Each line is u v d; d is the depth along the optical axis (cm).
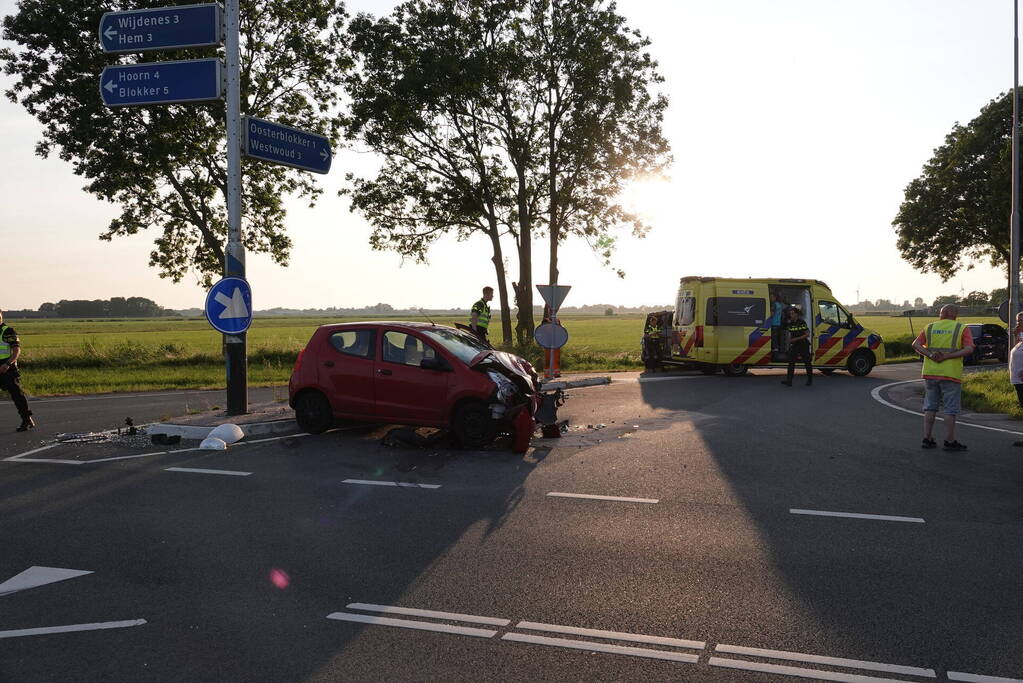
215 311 1052
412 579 469
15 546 544
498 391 897
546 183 2895
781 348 1967
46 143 2692
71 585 464
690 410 1273
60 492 709
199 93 1030
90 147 2695
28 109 2661
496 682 336
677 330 2047
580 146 2778
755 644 373
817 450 898
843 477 752
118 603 434
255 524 597
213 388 1873
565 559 505
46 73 2636
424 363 928
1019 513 618
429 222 2973
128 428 1024
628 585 455
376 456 868
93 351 2694
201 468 809
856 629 390
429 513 625
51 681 339
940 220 4253
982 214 4028
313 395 993
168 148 2653
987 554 513
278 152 1093
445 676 341
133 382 2012
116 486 731
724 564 493
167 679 340
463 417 912
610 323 10088
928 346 902
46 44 2606
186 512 635
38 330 9650
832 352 2000
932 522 592
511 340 2891
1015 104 2244
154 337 6644
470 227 2984
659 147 2847
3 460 871
